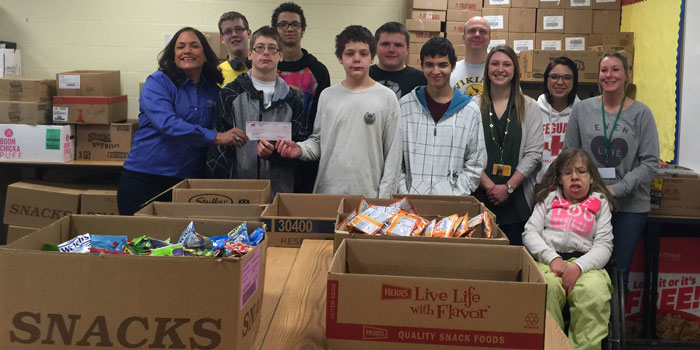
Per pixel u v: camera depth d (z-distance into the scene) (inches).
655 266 130.5
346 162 108.6
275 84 112.6
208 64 115.0
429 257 56.0
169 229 57.8
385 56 131.2
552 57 167.9
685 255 134.0
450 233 66.0
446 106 115.7
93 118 160.4
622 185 117.3
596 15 183.0
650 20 170.1
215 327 43.8
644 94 174.2
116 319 43.9
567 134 128.2
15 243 48.2
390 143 110.7
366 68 108.9
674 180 130.0
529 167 122.5
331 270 47.8
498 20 181.3
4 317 44.1
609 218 110.2
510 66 120.6
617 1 183.3
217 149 110.2
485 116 123.1
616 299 106.9
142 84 171.2
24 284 43.8
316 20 196.5
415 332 46.9
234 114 110.3
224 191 87.8
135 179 112.8
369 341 47.2
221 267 43.4
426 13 179.5
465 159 116.5
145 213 76.5
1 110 158.4
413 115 117.1
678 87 155.9
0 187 180.2
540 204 113.7
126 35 193.2
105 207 156.3
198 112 113.3
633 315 135.1
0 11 190.7
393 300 46.9
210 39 164.9
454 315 46.6
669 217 129.3
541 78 168.6
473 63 141.9
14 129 158.6
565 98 134.6
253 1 193.8
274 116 110.8
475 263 55.7
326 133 110.2
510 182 120.9
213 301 43.7
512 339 46.4
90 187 162.6
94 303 43.8
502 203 122.5
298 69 136.5
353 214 72.5
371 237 62.9
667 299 134.3
